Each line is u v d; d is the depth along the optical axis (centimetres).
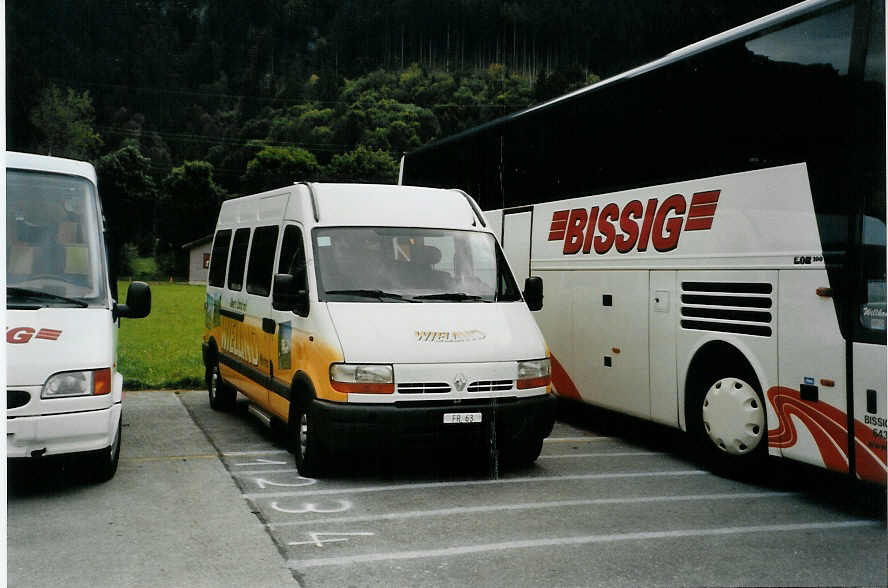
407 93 15562
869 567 525
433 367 723
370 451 784
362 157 10925
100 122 15300
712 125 784
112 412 683
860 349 613
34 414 636
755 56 733
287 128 12719
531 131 1109
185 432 997
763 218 714
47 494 701
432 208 898
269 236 956
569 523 622
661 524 619
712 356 788
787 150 691
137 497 692
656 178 862
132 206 10412
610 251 934
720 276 764
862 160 619
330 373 721
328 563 532
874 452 602
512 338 771
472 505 673
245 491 716
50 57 14100
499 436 739
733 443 753
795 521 628
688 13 3231
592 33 19450
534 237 1091
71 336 670
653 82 874
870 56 617
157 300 5175
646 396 877
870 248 610
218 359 1131
